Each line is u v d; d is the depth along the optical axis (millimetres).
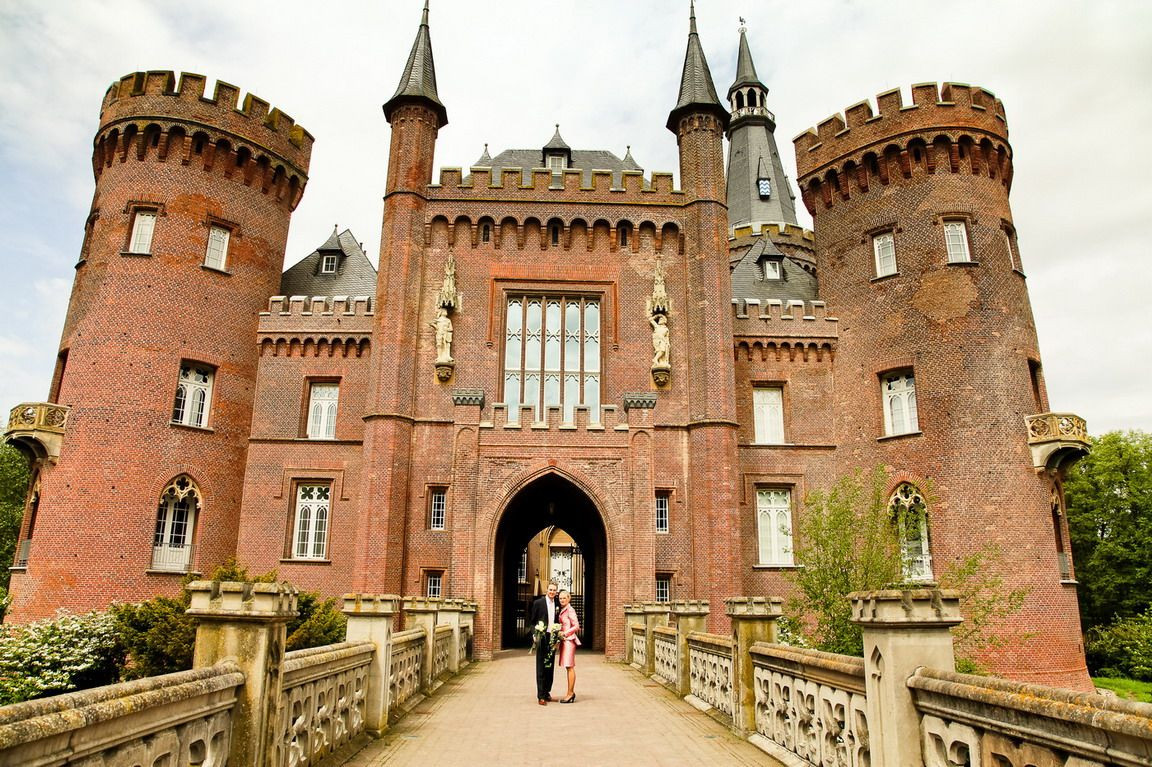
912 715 6375
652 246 32406
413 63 33125
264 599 6711
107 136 32438
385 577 27484
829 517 21047
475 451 27625
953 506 28047
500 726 12508
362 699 11031
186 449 30172
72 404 29281
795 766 9156
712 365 30203
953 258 30375
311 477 31031
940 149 31281
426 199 31953
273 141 34469
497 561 29000
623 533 27062
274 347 32406
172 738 5469
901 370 30719
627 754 10328
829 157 33938
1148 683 31828
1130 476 46844
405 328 30109
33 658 21703
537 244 32125
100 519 28219
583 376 31375
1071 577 28016
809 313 33438
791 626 21469
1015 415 28438
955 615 6562
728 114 33562
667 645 18531
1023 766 5000
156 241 31203
